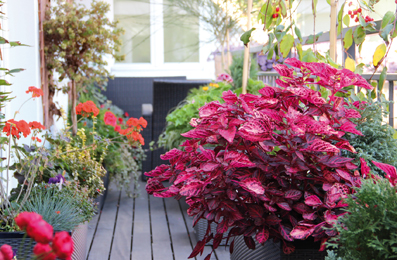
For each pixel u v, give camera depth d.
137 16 6.04
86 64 2.96
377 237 0.85
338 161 1.24
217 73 5.34
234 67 2.72
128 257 2.15
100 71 3.09
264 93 1.37
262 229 1.26
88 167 2.33
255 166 1.29
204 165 1.22
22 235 1.28
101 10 2.98
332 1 1.87
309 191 1.37
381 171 1.44
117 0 5.97
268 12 2.04
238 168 1.35
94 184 2.31
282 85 1.41
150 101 5.77
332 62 1.78
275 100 1.28
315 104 1.30
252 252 1.54
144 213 2.95
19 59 2.60
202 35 6.17
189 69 6.31
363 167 1.27
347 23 1.94
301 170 1.25
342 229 0.95
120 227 2.63
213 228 2.22
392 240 0.82
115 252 2.21
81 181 2.32
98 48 2.93
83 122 3.49
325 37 2.21
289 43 1.93
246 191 1.31
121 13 6.02
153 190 1.48
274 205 1.30
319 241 1.31
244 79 2.32
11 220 1.48
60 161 2.09
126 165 3.39
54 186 1.79
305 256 1.31
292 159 1.25
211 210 1.31
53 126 3.20
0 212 1.51
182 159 1.45
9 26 2.56
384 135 1.46
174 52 6.26
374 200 0.89
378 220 0.85
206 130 1.31
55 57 2.96
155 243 2.36
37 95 1.76
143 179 3.92
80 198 1.87
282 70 1.38
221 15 4.32
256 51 3.48
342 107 1.31
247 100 1.39
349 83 1.27
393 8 2.77
